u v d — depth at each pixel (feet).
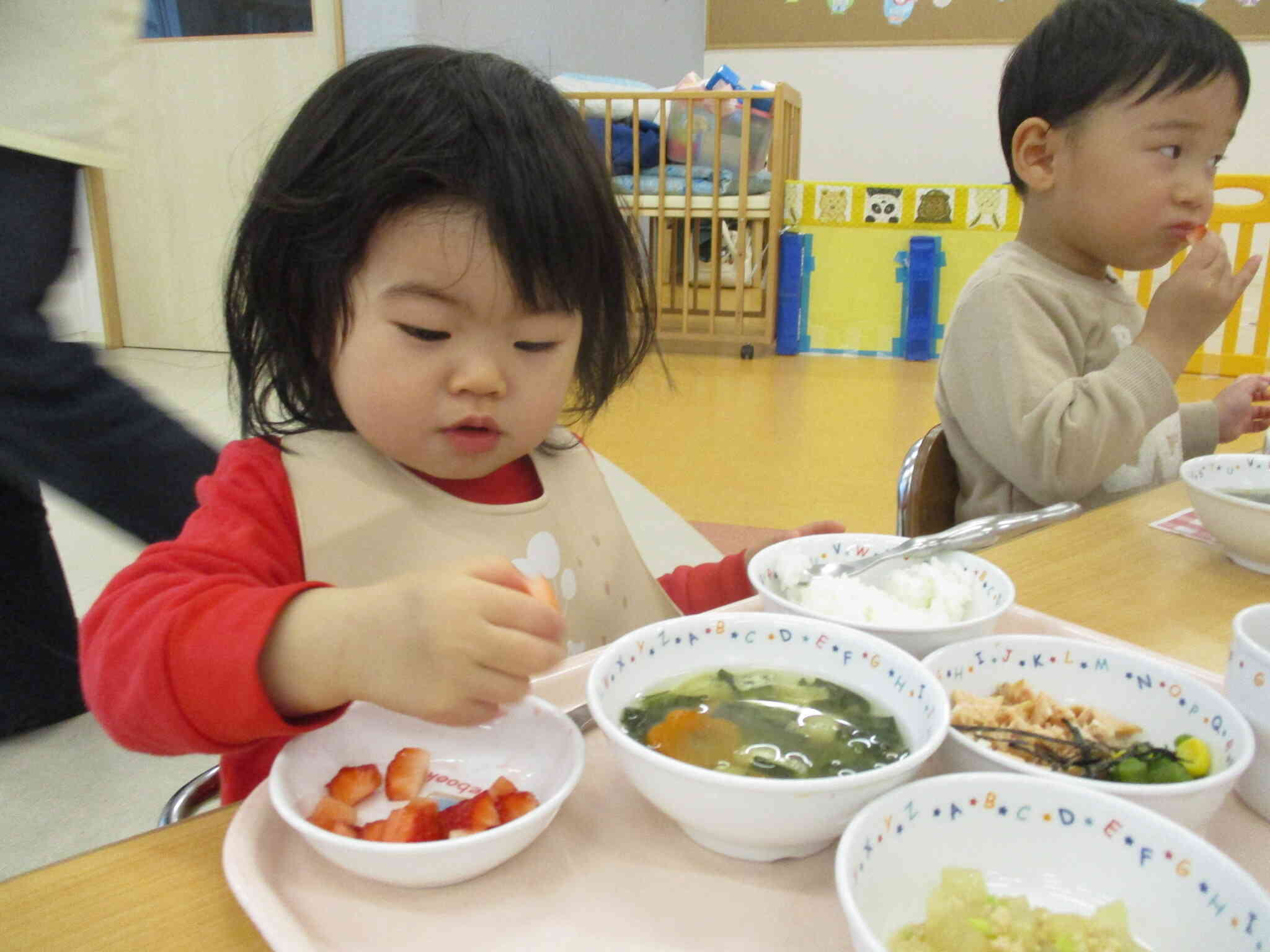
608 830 1.44
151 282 13.00
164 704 1.50
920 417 9.82
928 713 1.48
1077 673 1.73
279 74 11.75
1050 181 3.95
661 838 1.42
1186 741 1.52
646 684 1.66
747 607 2.18
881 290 12.74
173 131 12.30
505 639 1.35
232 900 1.25
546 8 13.32
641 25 16.15
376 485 2.34
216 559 1.94
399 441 2.01
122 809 4.17
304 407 2.30
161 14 12.10
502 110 1.95
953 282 12.52
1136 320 4.32
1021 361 3.78
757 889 1.32
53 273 3.91
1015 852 1.30
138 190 12.64
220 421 8.60
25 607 4.57
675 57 17.15
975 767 1.45
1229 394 4.62
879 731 1.52
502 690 1.37
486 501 2.60
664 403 10.42
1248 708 1.53
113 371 3.98
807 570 2.23
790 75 16.33
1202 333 3.75
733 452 8.66
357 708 1.59
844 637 1.70
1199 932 1.16
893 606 2.03
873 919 1.17
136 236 12.84
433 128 1.87
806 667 1.71
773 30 16.20
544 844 1.40
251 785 2.01
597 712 1.43
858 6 15.70
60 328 4.05
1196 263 3.64
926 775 1.55
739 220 12.50
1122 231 3.80
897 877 1.24
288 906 1.23
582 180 2.01
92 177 12.59
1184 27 3.53
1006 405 3.77
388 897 1.28
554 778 1.50
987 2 15.14
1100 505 3.99
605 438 9.12
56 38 3.80
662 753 1.44
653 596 2.97
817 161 16.56
